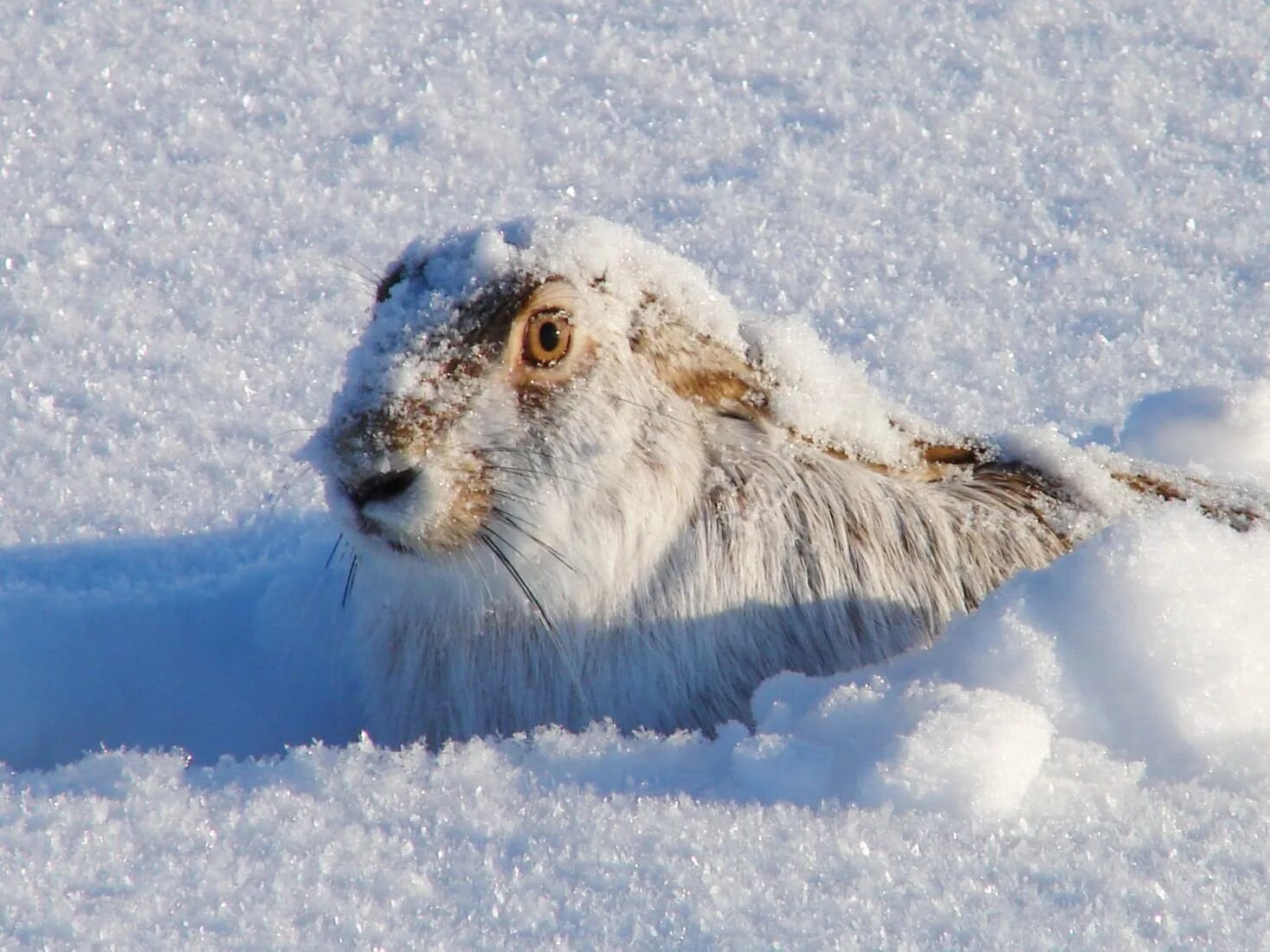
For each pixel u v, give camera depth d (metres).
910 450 10.15
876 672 8.45
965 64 17.03
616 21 17.72
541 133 15.95
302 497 11.94
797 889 6.43
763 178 15.37
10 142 15.66
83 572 11.09
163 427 12.55
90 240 14.45
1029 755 7.23
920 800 7.08
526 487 8.88
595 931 6.21
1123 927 6.16
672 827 6.90
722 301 9.62
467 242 9.16
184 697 9.95
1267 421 11.34
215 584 10.98
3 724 9.64
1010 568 9.93
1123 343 13.41
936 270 14.26
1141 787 7.43
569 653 9.27
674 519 9.28
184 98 16.39
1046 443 10.44
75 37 17.27
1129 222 14.82
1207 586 8.21
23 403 12.68
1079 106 16.41
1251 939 6.08
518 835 6.87
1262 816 7.03
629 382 9.15
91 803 7.14
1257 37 17.39
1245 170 15.48
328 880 6.56
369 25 17.59
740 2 18.00
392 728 9.69
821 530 9.54
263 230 14.64
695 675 9.34
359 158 15.56
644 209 14.91
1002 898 6.35
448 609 9.36
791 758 7.30
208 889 6.50
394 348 8.80
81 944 6.14
